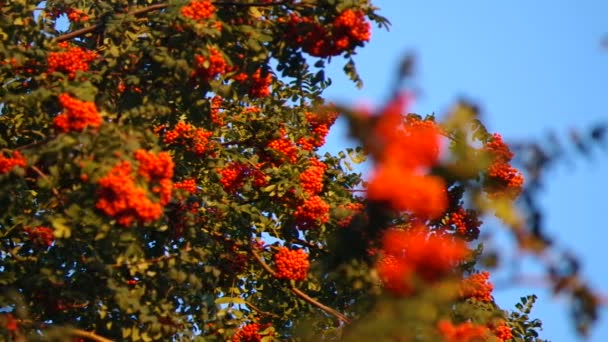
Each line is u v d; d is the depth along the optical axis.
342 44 14.09
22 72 14.74
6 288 14.20
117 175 12.07
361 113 8.73
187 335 14.83
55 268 14.94
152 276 15.09
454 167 8.92
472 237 13.45
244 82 15.05
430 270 9.45
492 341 13.93
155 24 15.35
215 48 14.30
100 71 14.62
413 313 9.41
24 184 14.23
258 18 14.79
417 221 11.66
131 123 14.27
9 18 14.74
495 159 10.91
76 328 14.74
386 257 12.81
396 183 8.76
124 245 14.07
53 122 13.83
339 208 15.53
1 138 15.00
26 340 13.56
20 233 15.29
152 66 14.70
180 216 15.46
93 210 12.67
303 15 14.44
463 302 14.02
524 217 9.68
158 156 12.31
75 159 12.49
